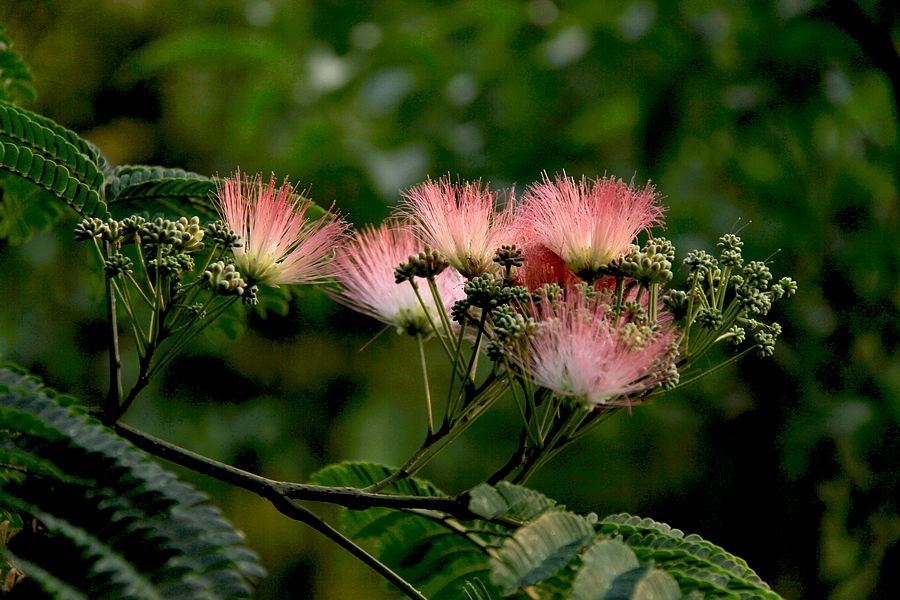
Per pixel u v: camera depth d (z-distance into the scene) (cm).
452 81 572
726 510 600
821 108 583
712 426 607
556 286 196
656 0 567
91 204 218
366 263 241
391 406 657
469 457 622
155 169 267
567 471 627
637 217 215
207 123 736
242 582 137
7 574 156
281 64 536
